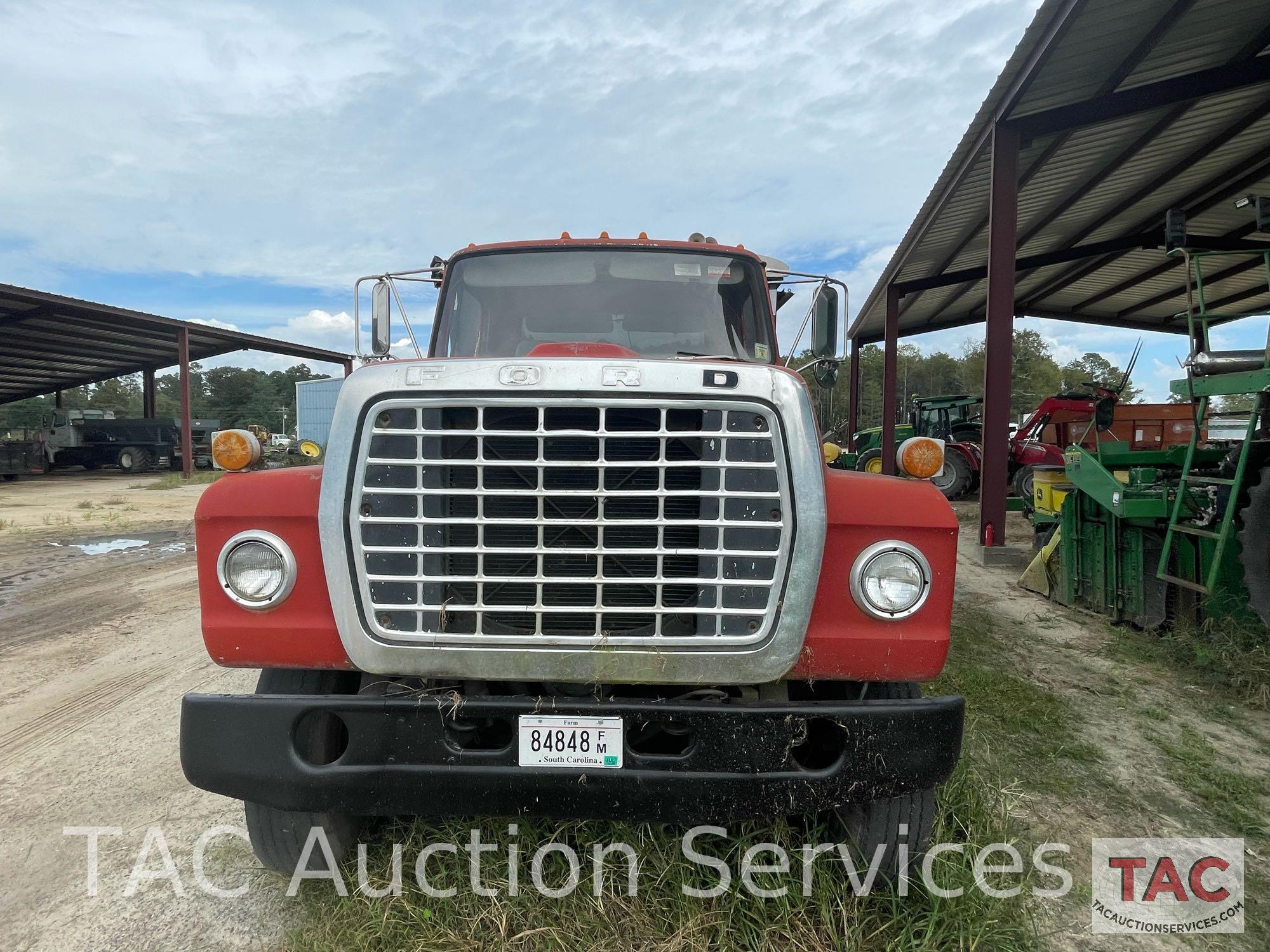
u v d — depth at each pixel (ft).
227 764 6.61
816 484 6.48
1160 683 14.07
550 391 6.32
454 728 6.77
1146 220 37.93
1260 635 14.32
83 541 32.76
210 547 6.86
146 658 16.25
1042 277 48.08
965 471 45.01
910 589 6.66
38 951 7.25
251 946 7.28
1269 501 14.34
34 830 9.46
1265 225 14.74
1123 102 23.45
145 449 87.15
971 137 26.53
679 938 6.86
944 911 7.07
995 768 10.41
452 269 11.93
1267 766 10.85
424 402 6.40
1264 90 25.07
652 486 6.57
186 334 74.95
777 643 6.50
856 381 69.00
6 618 19.58
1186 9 19.90
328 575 6.57
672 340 11.38
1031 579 21.59
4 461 81.82
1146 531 17.13
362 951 6.87
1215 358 14.96
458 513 6.68
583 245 11.76
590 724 6.47
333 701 6.56
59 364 100.83
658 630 6.53
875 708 6.56
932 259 43.47
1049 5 19.58
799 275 12.24
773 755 6.48
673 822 6.54
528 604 6.64
